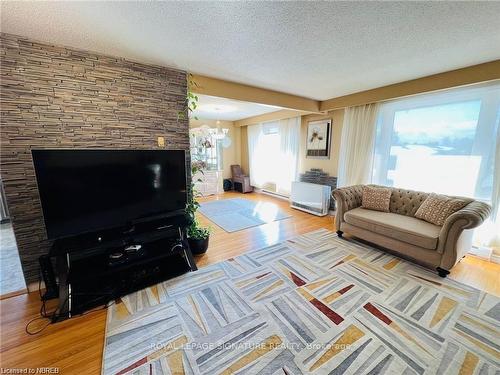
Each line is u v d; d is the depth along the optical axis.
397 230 2.52
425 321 1.66
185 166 2.49
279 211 4.65
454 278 2.22
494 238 2.52
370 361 1.35
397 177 3.34
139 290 2.04
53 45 1.87
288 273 2.31
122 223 2.14
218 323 1.65
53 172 1.75
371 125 3.47
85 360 1.38
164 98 2.47
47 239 1.90
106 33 1.71
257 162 6.31
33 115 1.86
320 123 4.46
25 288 2.09
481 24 1.57
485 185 2.55
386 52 2.03
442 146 2.86
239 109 4.71
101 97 2.12
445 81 2.53
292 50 1.99
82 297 1.91
